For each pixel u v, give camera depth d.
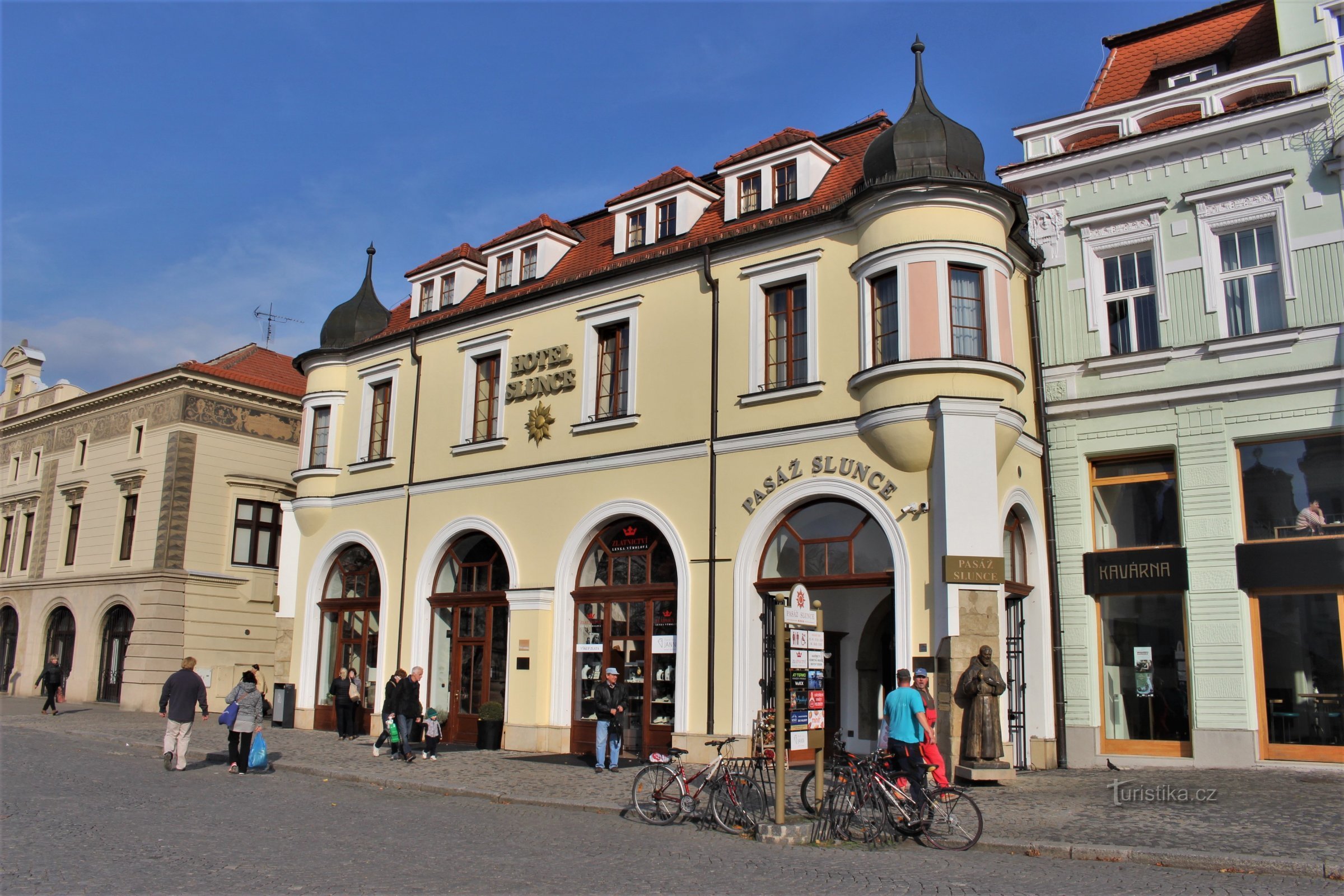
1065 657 17.83
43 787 14.48
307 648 26.00
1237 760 16.16
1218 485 16.92
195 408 35.44
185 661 17.61
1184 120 18.30
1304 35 17.36
